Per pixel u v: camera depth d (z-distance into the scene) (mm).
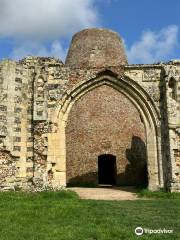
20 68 19547
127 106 30047
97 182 27766
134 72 19969
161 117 19516
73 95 19781
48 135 19094
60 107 19547
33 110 19141
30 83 19672
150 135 19531
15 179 18312
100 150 28500
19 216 12078
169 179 18594
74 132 28984
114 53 32281
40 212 12680
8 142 18391
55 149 19125
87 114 29281
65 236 9695
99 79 20047
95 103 29547
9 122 18641
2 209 13195
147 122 19688
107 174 30359
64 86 19719
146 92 19734
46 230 10336
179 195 17453
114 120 29375
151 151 19391
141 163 29188
